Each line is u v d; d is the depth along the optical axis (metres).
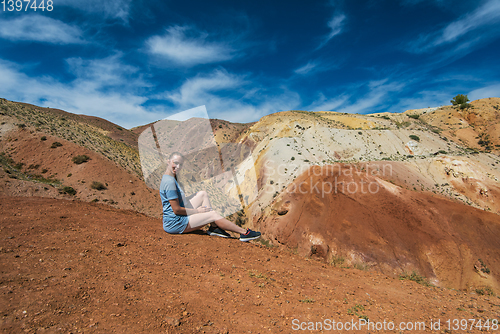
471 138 91.88
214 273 3.66
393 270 27.28
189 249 4.33
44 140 25.91
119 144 42.50
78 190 21.30
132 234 4.59
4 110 29.00
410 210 32.34
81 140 29.97
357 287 4.67
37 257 2.98
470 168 47.72
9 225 3.92
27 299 2.11
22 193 17.77
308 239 31.14
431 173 48.97
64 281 2.55
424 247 28.70
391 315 3.54
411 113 132.50
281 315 2.86
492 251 27.81
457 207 32.59
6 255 2.87
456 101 118.25
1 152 23.88
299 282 4.12
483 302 4.99
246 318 2.63
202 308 2.64
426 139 68.06
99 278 2.79
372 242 29.56
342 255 29.02
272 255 5.18
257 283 3.61
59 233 3.96
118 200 22.05
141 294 2.64
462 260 27.41
